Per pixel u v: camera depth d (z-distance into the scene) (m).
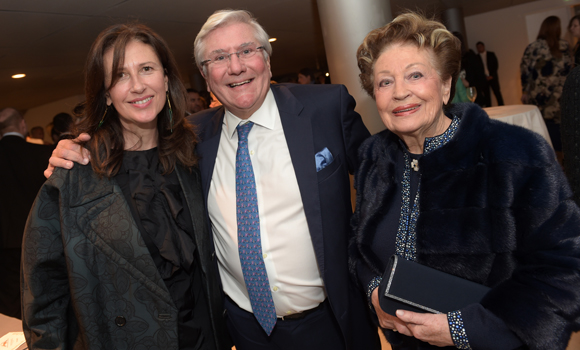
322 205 1.39
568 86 1.17
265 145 1.47
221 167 1.53
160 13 4.61
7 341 1.41
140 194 1.33
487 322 0.99
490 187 1.05
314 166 1.39
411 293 1.07
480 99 7.31
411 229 1.18
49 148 2.68
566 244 0.99
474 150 1.09
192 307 1.39
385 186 1.26
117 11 4.29
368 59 1.20
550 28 5.10
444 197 1.10
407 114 1.12
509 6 7.96
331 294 1.38
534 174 1.00
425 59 1.10
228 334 1.67
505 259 1.03
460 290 1.05
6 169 2.53
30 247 1.21
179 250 1.36
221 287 1.57
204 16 5.10
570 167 1.17
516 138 1.05
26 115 11.59
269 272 1.44
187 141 1.49
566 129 1.18
